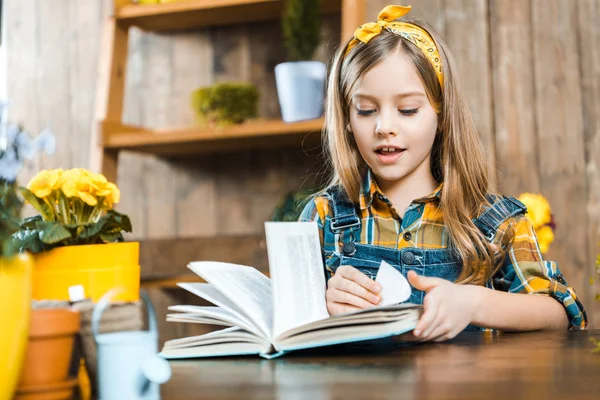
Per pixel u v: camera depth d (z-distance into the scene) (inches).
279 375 31.6
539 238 80.8
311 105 91.2
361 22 89.8
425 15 99.8
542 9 96.8
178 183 108.7
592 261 94.4
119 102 101.3
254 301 39.5
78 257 42.4
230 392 28.1
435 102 52.2
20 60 114.1
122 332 29.5
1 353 24.3
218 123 94.8
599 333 42.7
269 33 105.2
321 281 43.6
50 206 46.5
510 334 44.1
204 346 37.9
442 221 55.0
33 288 42.4
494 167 97.0
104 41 100.1
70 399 28.5
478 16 98.3
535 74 96.8
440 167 56.4
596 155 95.0
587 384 27.4
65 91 112.4
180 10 98.0
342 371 32.0
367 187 56.6
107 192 46.3
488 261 52.4
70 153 111.9
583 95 95.5
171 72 108.5
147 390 27.7
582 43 95.7
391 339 41.0
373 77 50.2
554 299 49.2
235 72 106.3
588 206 95.0
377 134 50.4
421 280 41.3
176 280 93.0
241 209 106.6
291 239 42.2
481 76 97.9
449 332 40.5
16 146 39.6
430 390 27.0
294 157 104.8
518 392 26.3
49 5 113.6
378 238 56.0
